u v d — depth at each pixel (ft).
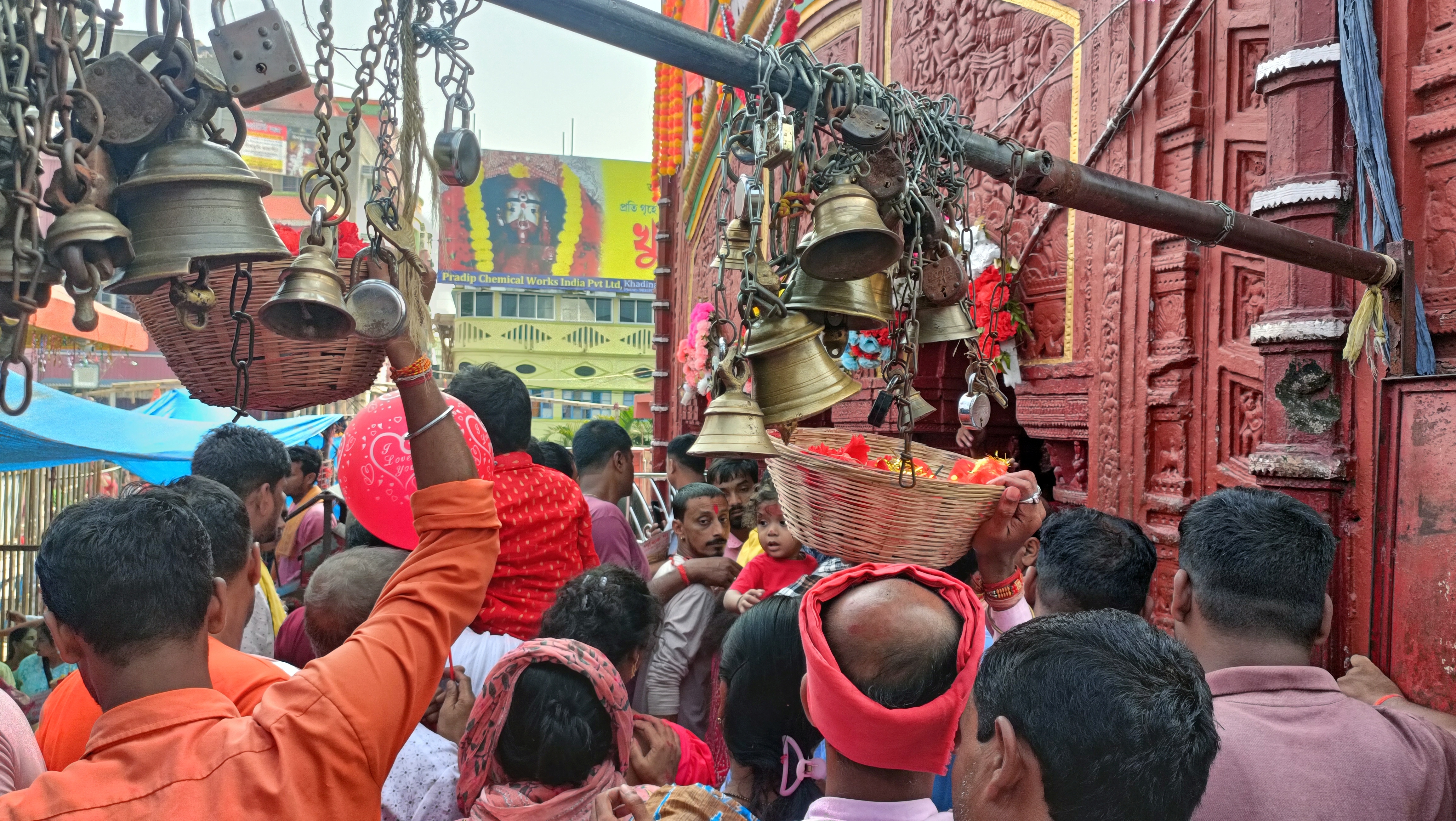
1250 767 4.45
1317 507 9.02
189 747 3.44
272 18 3.65
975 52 15.48
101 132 3.29
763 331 4.91
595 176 131.23
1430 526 7.85
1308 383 9.12
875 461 7.22
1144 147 11.68
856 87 5.03
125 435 19.06
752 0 25.20
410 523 7.27
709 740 9.52
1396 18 8.83
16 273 3.05
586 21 4.51
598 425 12.82
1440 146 8.53
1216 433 10.61
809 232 4.86
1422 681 7.85
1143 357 11.57
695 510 11.55
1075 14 13.05
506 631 7.73
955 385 14.71
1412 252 8.46
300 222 83.71
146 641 3.61
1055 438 13.46
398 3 3.98
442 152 4.13
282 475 9.99
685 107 41.01
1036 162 6.11
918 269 5.13
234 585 5.85
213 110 3.63
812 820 4.19
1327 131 9.13
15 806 3.24
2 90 3.09
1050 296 13.42
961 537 5.87
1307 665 5.09
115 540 3.60
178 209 3.49
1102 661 3.29
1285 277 9.37
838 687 3.96
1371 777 4.48
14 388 17.46
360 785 3.54
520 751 5.41
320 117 3.76
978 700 3.55
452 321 129.90
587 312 133.80
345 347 4.61
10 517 27.07
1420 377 7.95
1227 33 10.66
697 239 36.55
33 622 16.79
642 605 6.79
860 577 4.47
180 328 4.50
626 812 4.53
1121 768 3.12
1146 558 6.14
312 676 3.67
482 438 7.15
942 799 5.82
